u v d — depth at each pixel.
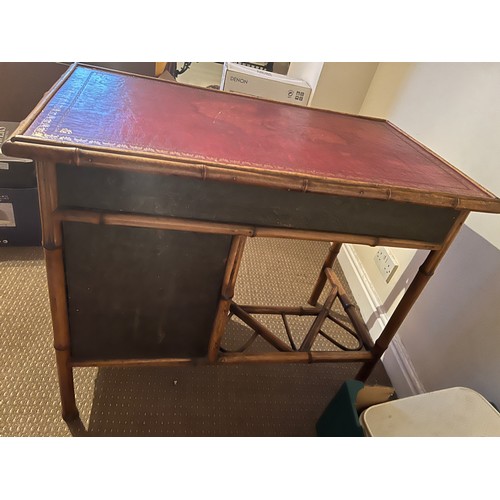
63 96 0.73
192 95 0.96
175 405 1.02
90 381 1.03
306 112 1.08
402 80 1.43
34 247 1.43
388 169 0.80
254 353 1.00
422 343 1.17
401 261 1.33
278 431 1.02
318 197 0.71
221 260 0.79
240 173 0.62
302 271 1.65
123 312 0.81
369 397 0.96
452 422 0.88
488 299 0.95
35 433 0.89
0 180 1.27
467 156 1.07
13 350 1.05
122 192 0.63
